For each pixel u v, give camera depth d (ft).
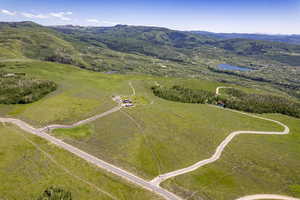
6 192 184.55
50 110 377.71
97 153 260.42
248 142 322.75
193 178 229.86
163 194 203.41
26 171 213.25
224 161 265.75
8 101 406.41
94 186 204.23
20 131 295.48
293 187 227.40
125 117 373.81
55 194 180.55
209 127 364.38
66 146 268.82
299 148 324.19
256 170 252.42
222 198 204.74
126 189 205.46
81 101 437.58
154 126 343.05
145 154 267.80
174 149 284.00
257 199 206.39
